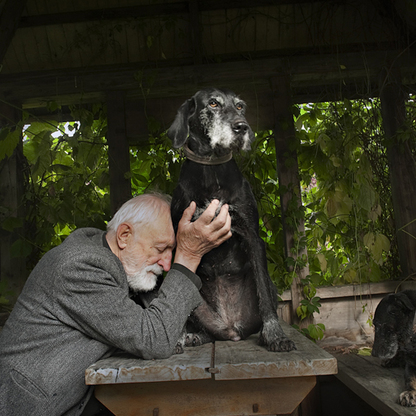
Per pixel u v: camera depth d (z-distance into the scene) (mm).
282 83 3652
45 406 1459
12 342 1547
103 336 1517
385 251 3691
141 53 3965
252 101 3695
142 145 3859
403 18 3689
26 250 3398
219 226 1677
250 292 2064
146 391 1491
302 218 3525
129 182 3600
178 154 3861
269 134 3906
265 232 3867
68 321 1539
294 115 3805
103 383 1423
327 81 3867
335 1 3775
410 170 3625
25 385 1471
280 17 3830
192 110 2219
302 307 3328
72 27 3824
